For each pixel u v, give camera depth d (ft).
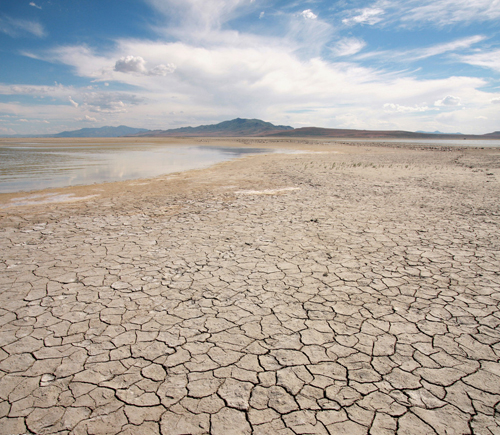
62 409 6.48
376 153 99.35
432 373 7.46
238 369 7.61
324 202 27.30
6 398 6.76
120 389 7.01
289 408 6.49
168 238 17.74
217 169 55.47
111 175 48.01
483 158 77.00
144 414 6.36
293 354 8.15
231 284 12.09
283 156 86.53
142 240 17.39
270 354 8.15
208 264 14.02
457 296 11.08
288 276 12.76
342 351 8.26
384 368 7.64
